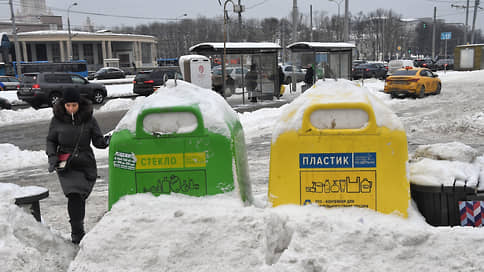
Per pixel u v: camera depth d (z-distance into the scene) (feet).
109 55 266.36
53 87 71.20
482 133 35.06
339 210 10.36
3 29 355.97
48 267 11.43
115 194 11.46
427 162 11.83
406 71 67.10
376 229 9.57
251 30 232.12
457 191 10.79
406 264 9.18
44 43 259.19
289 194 10.60
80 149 13.70
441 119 42.88
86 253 10.08
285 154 10.60
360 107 10.33
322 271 9.11
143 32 375.45
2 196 12.60
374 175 10.32
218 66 69.31
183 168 11.21
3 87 110.22
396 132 10.30
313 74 72.79
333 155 10.40
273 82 69.36
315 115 10.55
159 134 11.18
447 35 229.04
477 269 8.93
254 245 9.89
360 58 332.39
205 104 11.51
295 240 9.57
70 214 13.39
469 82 90.84
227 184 11.19
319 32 301.84
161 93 11.80
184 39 276.62
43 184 24.98
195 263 9.84
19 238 11.63
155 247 10.01
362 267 9.12
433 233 9.52
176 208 10.73
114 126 49.01
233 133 11.65
